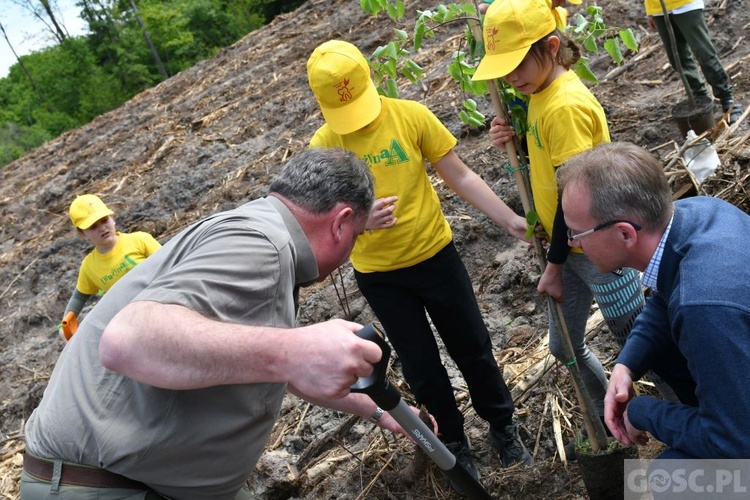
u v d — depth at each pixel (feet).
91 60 127.03
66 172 33.40
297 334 5.51
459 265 9.72
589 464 8.46
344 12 35.40
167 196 25.02
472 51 9.22
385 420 8.76
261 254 6.20
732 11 18.58
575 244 6.79
